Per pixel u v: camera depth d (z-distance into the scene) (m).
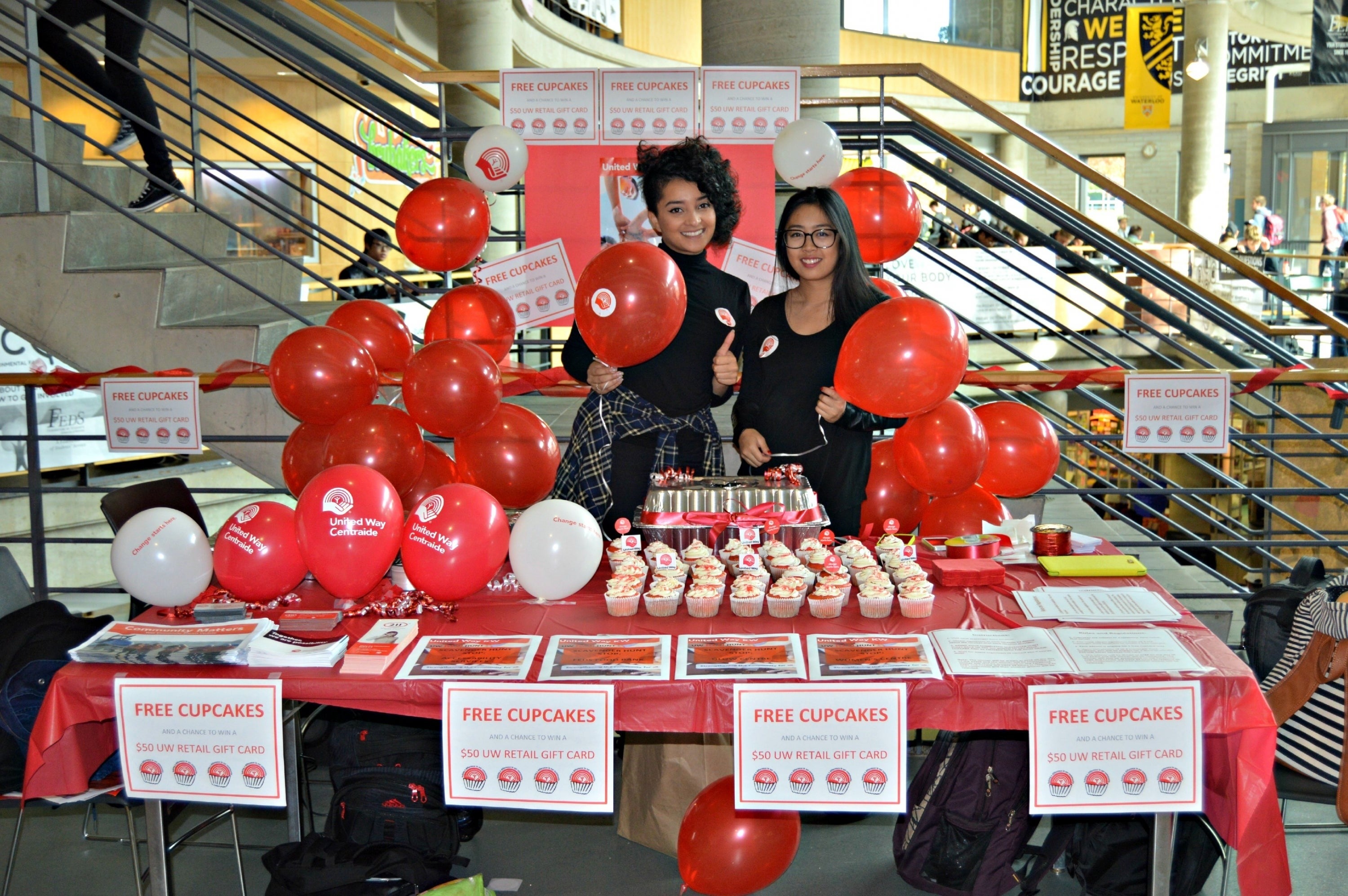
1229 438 2.98
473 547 2.04
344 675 1.80
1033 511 3.41
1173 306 9.22
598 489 2.56
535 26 9.48
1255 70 15.93
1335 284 9.15
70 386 3.01
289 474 2.74
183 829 2.73
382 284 6.29
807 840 2.62
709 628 1.96
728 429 4.20
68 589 3.21
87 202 4.00
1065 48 16.94
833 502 2.52
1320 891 2.34
